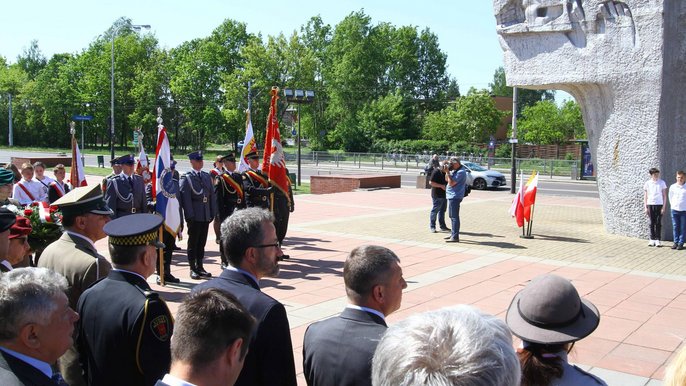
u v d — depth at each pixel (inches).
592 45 559.8
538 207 844.6
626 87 552.1
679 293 367.9
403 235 573.9
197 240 395.2
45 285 111.6
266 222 146.3
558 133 2356.1
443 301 344.5
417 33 3171.8
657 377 240.4
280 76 2463.1
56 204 172.6
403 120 2785.4
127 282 142.2
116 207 423.5
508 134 2748.5
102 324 136.2
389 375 66.4
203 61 2628.0
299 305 330.0
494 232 602.9
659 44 531.2
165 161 383.9
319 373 126.1
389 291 128.5
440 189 588.7
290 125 3002.0
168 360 133.6
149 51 2883.9
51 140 3125.0
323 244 520.1
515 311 109.4
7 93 3129.9
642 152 554.6
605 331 294.8
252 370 129.4
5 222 157.1
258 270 145.0
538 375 102.0
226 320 91.2
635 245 532.1
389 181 1119.0
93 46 3002.0
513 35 594.6
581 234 593.6
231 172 437.4
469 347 65.2
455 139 2524.6
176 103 2800.2
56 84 2957.7
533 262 455.8
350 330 125.6
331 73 2910.9
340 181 1075.3
